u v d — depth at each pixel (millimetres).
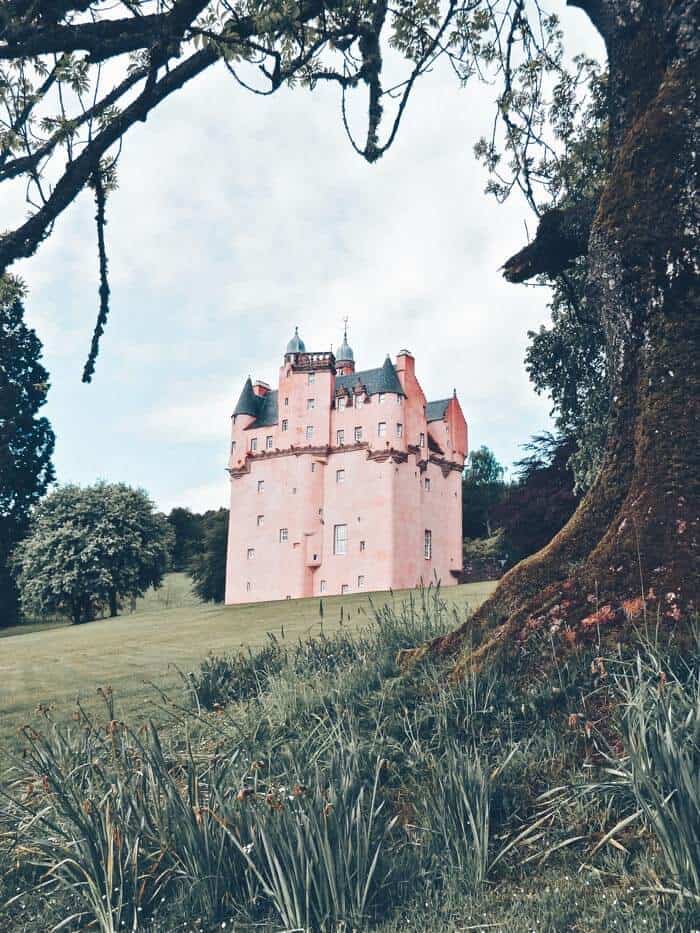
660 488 5805
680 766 3406
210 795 4547
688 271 6203
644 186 6441
